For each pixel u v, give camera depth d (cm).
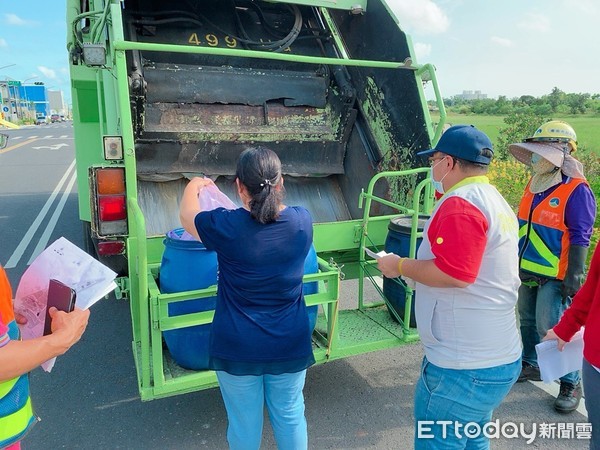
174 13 421
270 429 297
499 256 179
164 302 237
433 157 200
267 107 423
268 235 194
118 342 407
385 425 303
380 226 351
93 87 430
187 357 266
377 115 417
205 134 401
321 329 320
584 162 758
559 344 213
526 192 322
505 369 187
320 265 298
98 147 462
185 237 268
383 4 398
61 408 318
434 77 355
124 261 313
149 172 394
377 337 309
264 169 190
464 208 174
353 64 338
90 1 432
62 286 161
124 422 303
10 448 159
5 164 1627
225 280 205
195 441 287
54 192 1106
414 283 214
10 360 142
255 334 201
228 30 443
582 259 288
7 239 713
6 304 155
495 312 183
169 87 391
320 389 339
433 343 191
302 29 462
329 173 452
